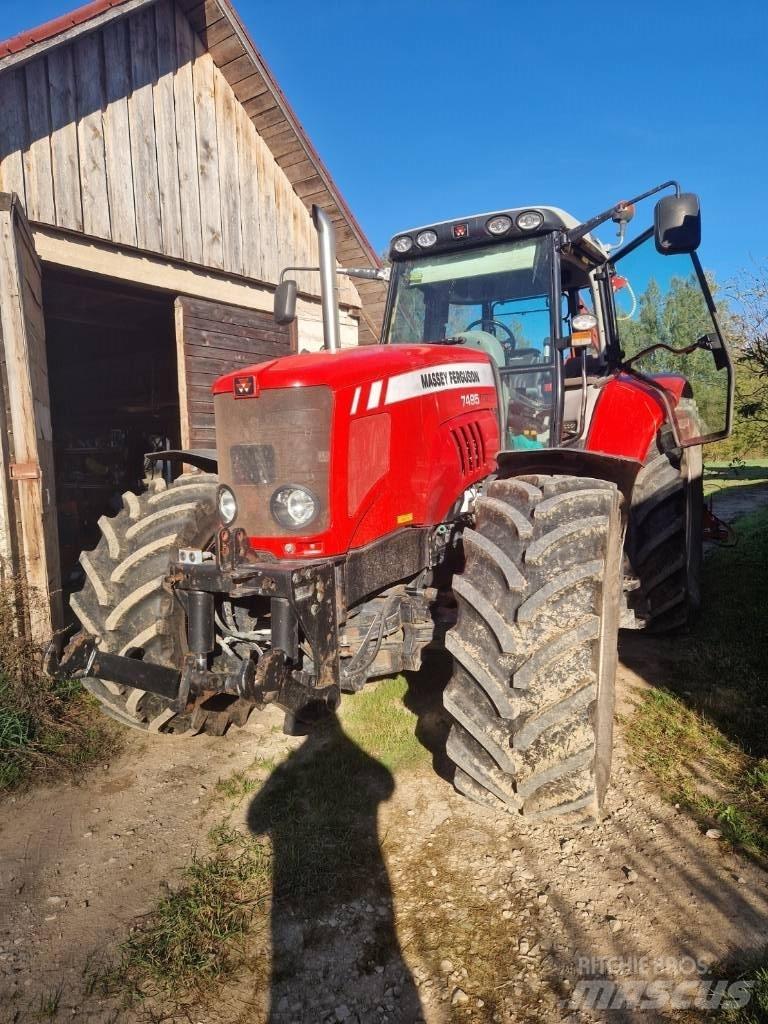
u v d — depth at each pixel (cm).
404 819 265
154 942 212
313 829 262
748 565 617
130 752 336
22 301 388
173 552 286
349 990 193
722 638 441
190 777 310
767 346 668
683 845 245
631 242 375
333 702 253
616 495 262
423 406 293
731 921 210
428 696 370
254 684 222
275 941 210
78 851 261
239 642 309
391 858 244
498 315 382
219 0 584
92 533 791
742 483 1379
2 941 217
